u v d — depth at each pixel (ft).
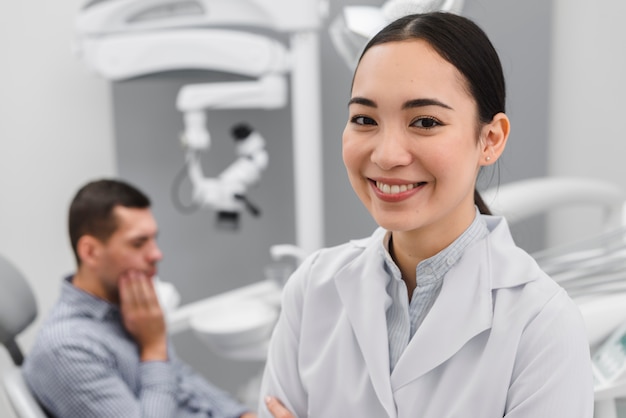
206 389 4.81
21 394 3.74
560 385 1.74
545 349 1.77
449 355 1.87
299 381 2.30
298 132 5.22
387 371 1.96
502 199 4.21
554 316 1.78
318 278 2.27
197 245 6.52
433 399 1.88
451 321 1.89
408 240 1.95
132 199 4.22
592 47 6.10
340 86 5.91
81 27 5.29
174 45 5.15
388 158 1.65
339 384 2.08
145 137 6.31
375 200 1.77
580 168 6.32
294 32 5.01
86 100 6.26
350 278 2.15
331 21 5.70
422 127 1.67
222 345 4.92
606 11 6.03
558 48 6.13
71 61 6.18
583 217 6.42
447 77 1.66
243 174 5.55
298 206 5.35
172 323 5.21
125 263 4.18
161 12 5.18
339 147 6.04
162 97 6.22
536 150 6.26
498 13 5.89
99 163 6.37
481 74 1.74
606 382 2.08
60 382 3.84
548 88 6.18
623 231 3.10
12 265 4.24
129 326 4.25
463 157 1.70
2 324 3.99
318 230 5.37
